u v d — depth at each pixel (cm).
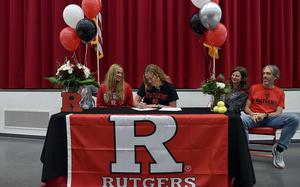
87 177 221
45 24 467
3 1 482
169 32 439
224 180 212
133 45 451
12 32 473
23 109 470
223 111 234
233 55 434
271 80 328
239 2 440
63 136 221
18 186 262
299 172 298
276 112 320
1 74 487
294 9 439
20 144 429
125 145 218
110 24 452
